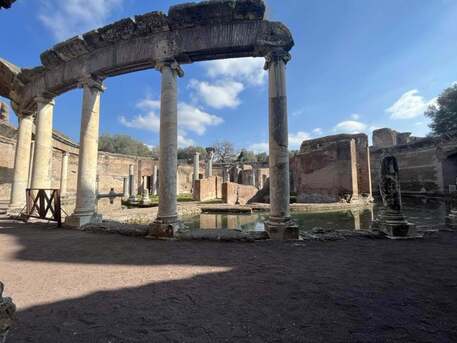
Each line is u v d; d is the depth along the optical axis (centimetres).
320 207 1750
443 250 500
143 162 3662
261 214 1612
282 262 428
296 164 2669
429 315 252
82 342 206
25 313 256
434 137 2719
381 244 552
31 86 973
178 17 666
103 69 775
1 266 406
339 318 246
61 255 471
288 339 210
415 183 2889
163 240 601
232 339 211
